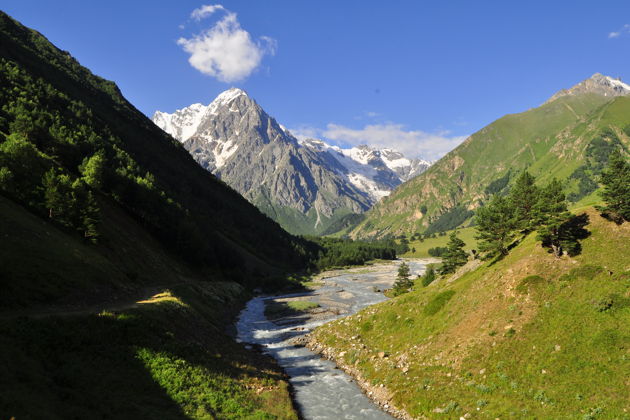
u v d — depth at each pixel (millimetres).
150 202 111875
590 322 33938
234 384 34531
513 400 29484
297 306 99438
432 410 31281
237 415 28250
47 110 126062
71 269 47531
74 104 156500
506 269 47062
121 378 27094
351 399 36625
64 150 102750
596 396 26922
